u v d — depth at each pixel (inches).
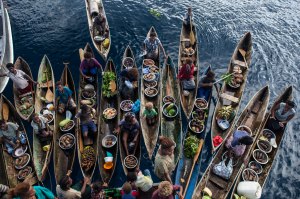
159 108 516.7
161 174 406.0
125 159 444.1
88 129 478.6
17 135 468.1
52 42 648.4
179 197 384.2
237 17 711.1
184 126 506.9
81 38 658.2
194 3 744.3
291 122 525.7
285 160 479.2
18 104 521.7
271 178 458.3
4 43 588.4
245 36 616.4
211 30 682.8
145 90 540.4
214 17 709.3
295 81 596.1
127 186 368.2
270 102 558.9
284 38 672.4
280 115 477.7
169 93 549.3
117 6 729.6
